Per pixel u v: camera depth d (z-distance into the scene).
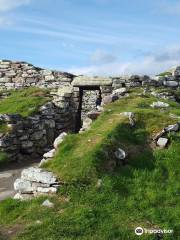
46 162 13.91
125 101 21.31
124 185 12.45
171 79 26.52
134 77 26.45
